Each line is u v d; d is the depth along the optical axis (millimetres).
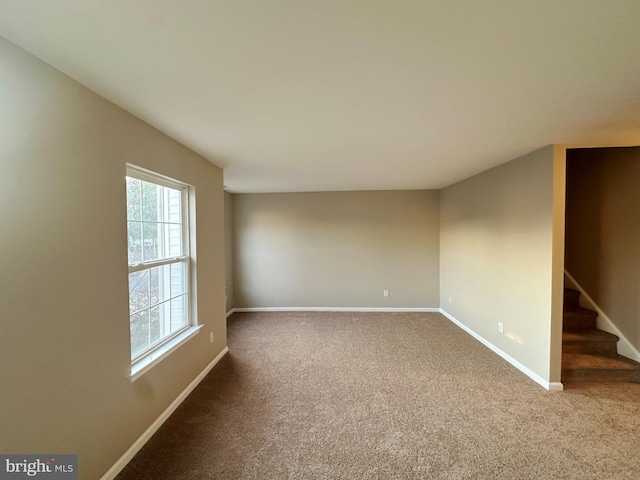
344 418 2254
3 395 1129
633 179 2957
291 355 3480
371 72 1388
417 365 3193
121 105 1720
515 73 1398
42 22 1027
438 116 1938
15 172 1171
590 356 2980
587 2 942
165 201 2457
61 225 1361
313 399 2523
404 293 5477
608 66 1333
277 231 5574
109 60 1271
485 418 2248
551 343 2627
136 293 2061
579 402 2443
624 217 3033
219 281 3334
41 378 1267
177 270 2600
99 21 1021
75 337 1434
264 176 4055
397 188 5273
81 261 1469
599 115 1922
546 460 1823
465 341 3920
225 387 2729
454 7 973
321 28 1068
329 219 5516
